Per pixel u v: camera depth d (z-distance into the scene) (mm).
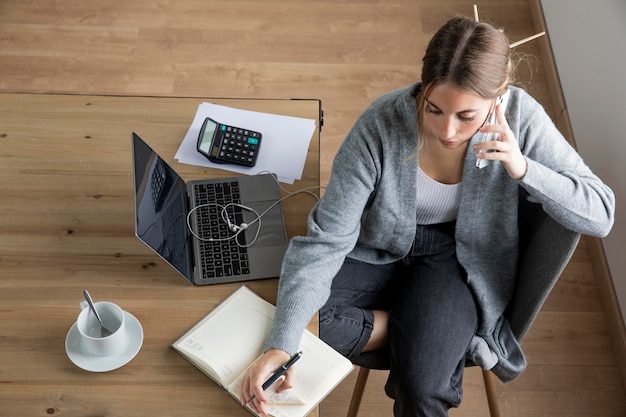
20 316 1433
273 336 1393
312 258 1494
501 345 1667
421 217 1661
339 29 3047
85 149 1714
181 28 3023
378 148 1527
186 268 1496
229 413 1313
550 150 1522
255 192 1647
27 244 1545
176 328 1426
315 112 1824
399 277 1752
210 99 1829
